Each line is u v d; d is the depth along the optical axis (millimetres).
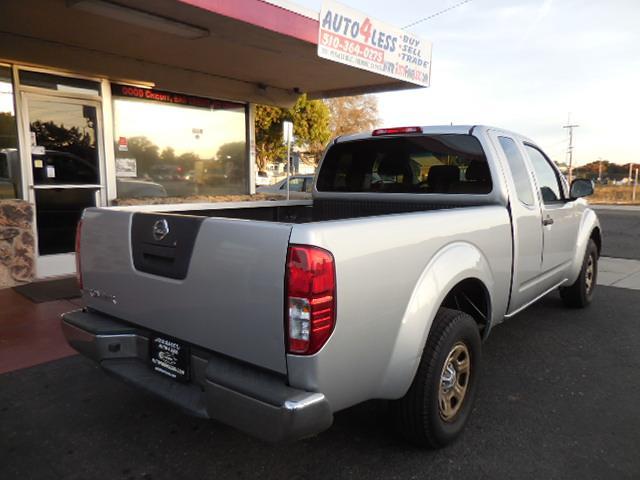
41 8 5191
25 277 6660
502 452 3068
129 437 3234
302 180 15016
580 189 4895
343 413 3537
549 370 4293
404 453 3057
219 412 2377
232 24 5602
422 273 2797
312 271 2168
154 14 5289
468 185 4043
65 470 2887
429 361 2865
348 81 8820
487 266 3441
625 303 6414
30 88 6684
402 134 4383
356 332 2387
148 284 2785
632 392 3887
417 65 8031
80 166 7324
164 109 8375
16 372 4137
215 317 2469
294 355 2215
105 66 7133
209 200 8398
